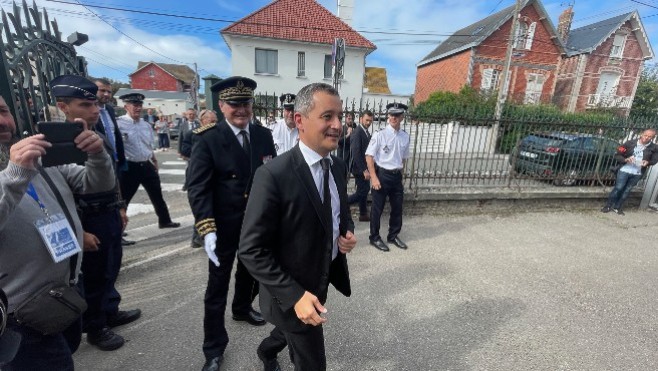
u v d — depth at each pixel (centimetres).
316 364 152
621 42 2067
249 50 1703
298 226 133
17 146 113
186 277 321
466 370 215
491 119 548
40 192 137
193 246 386
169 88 4609
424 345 238
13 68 216
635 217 576
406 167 549
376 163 393
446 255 396
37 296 127
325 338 242
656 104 2222
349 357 224
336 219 156
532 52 1978
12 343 107
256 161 207
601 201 610
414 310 281
